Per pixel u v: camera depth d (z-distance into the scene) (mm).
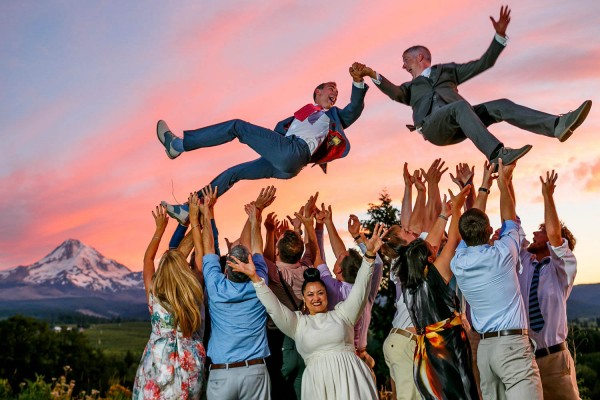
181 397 6402
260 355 6512
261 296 6270
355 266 6988
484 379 6406
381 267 7102
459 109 6855
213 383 6492
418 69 7578
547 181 6746
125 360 57094
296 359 6984
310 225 7473
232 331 6461
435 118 7094
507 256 6211
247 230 7230
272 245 7457
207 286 6559
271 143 7223
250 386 6445
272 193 7020
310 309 6438
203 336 6918
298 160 7309
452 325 6328
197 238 6941
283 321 6301
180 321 6414
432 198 7664
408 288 6438
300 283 7074
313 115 7605
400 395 6871
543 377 6871
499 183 6488
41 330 53312
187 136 7410
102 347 65438
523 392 6117
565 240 6762
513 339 6188
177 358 6438
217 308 6488
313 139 7418
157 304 6508
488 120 7211
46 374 51750
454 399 6230
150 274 6914
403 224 7992
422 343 6379
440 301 6344
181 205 7277
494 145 6570
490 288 6195
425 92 7379
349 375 6238
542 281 6926
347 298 6391
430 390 6320
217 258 6730
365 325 7086
